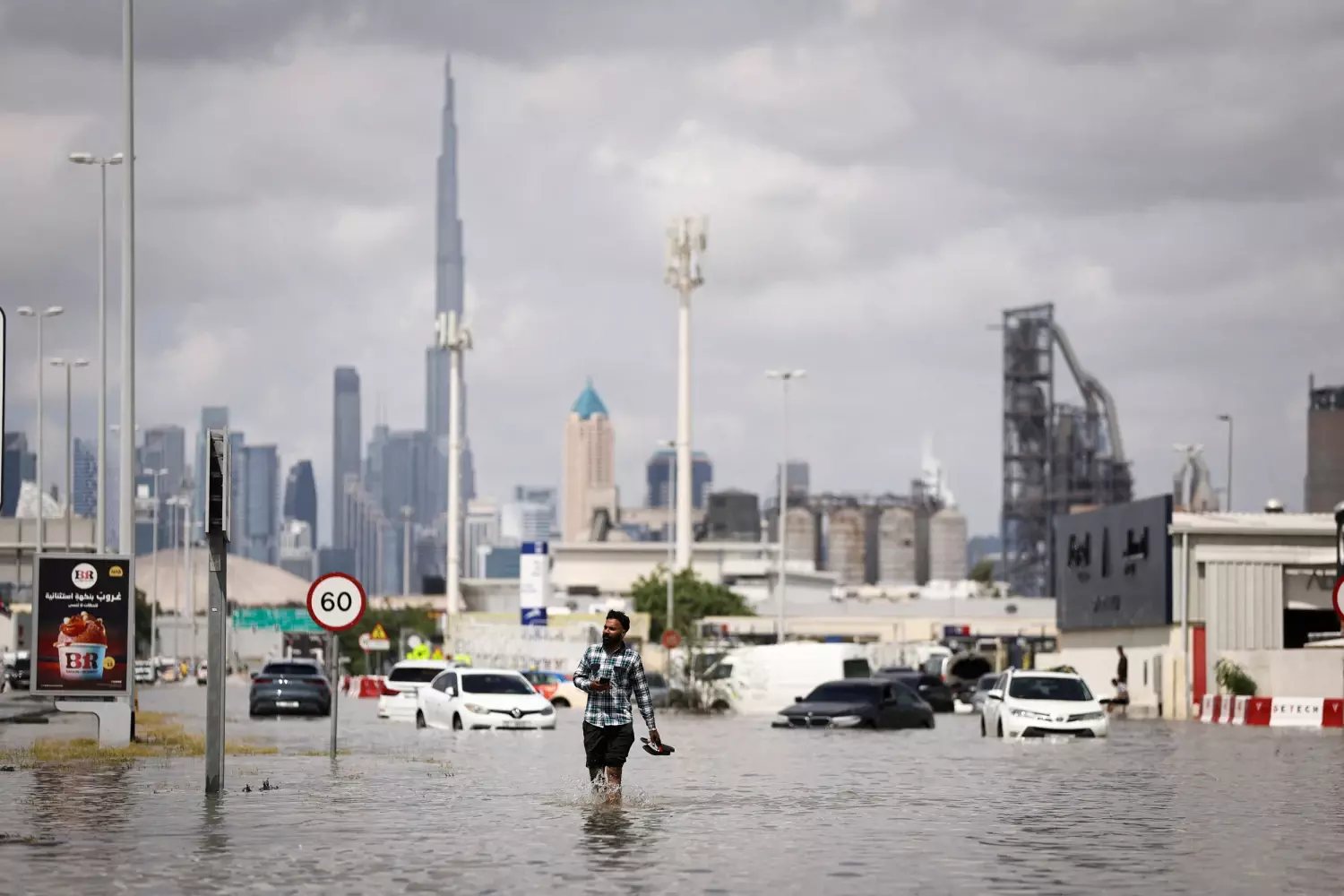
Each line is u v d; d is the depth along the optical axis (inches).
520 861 1411.2
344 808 1846.7
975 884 1305.4
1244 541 5689.0
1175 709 5664.4
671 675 6245.1
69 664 2886.3
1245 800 2063.2
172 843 1521.9
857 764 2753.4
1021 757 2989.7
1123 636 6186.0
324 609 2652.6
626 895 1234.0
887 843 1568.7
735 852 1485.0
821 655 5812.0
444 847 1503.4
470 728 4035.4
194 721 4547.2
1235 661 5472.4
